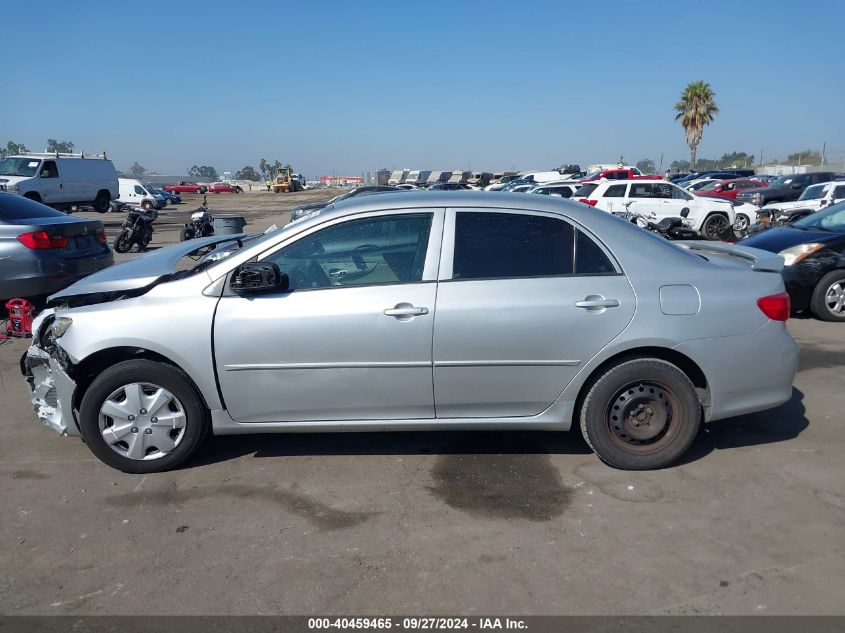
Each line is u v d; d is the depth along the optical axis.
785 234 8.48
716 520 3.46
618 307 3.78
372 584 2.97
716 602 2.82
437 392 3.84
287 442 4.47
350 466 4.12
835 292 7.92
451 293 3.76
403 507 3.63
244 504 3.67
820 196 18.61
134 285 4.07
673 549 3.21
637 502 3.65
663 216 18.06
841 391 5.45
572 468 4.06
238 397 3.85
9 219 7.66
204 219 17.86
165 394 3.89
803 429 4.63
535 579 2.99
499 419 3.93
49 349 3.99
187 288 3.84
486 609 2.80
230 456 4.26
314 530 3.41
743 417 4.87
